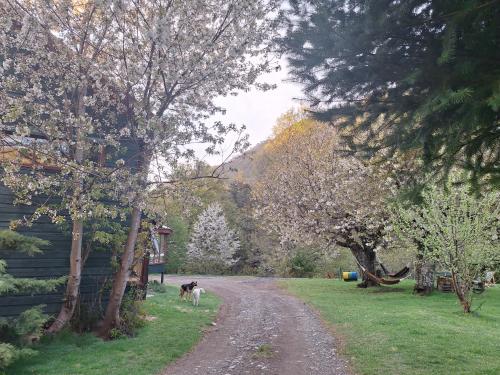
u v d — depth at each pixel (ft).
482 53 11.28
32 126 25.53
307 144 65.82
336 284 68.90
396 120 13.89
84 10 26.16
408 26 11.82
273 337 30.04
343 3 12.26
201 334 30.68
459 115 11.83
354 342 27.09
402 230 46.06
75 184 25.12
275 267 105.19
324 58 13.30
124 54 27.09
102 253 33.42
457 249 37.52
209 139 27.61
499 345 25.38
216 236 114.93
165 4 26.25
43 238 29.89
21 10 25.38
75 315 29.27
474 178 15.46
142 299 38.73
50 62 25.81
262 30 26.12
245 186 136.98
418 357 22.88
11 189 26.37
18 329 20.90
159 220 31.32
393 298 49.70
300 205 63.41
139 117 25.16
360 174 54.44
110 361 22.63
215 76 27.94
